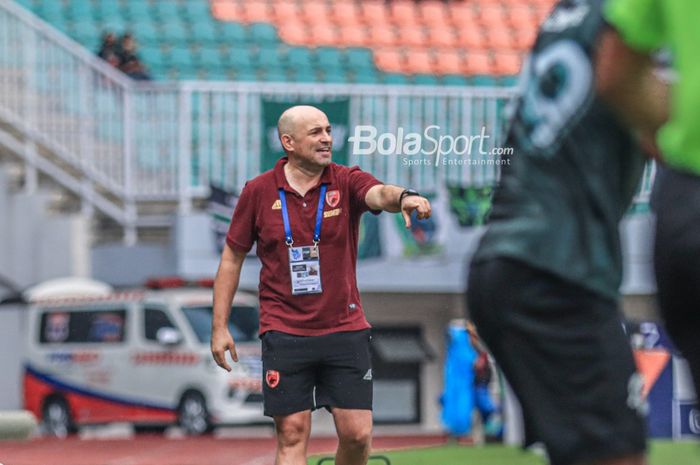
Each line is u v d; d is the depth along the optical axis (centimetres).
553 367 1305
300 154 2325
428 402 7669
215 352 2370
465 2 9262
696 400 1269
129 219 7312
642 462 1299
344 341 2333
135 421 6931
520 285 1312
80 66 7244
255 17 8875
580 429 1291
